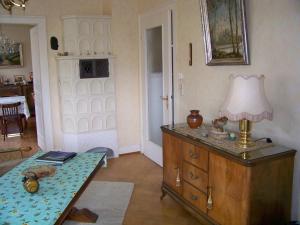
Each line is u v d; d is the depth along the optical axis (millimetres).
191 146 2529
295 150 2117
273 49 2273
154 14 3943
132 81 4582
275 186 2080
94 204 3041
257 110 2027
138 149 4785
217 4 2686
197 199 2520
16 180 2178
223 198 2203
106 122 4402
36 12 4023
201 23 3000
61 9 4141
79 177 2227
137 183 3564
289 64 2158
